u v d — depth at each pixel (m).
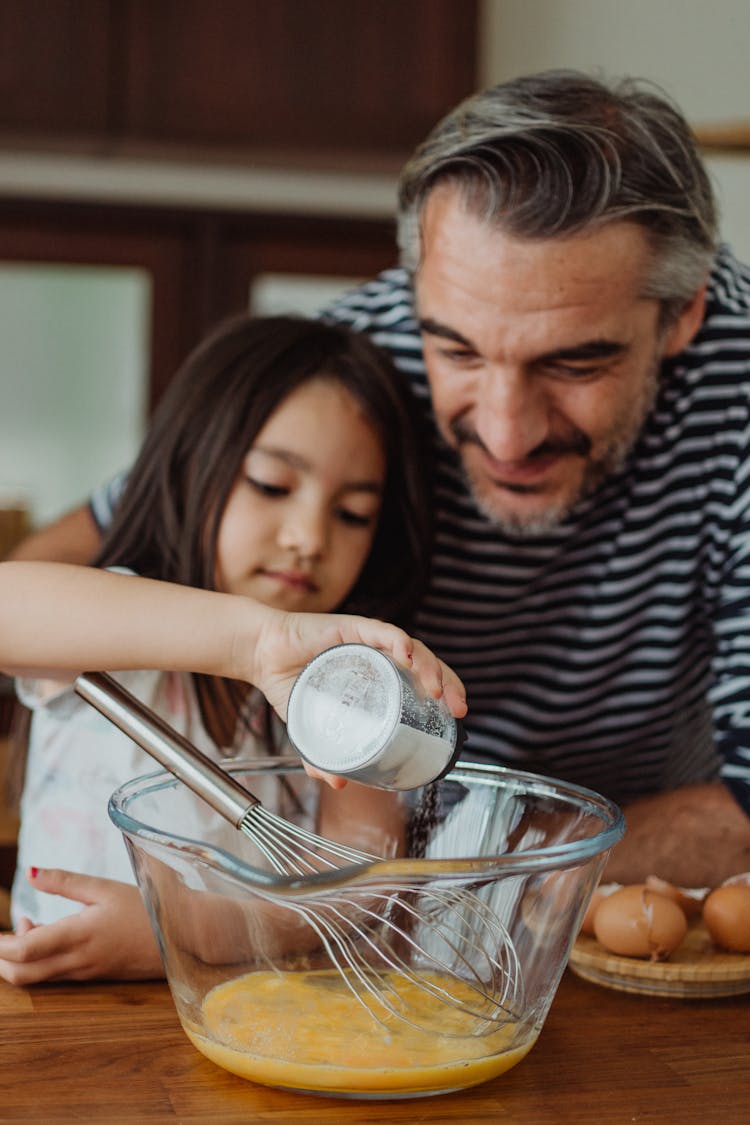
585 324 1.01
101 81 2.41
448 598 1.34
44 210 2.59
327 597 1.20
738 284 1.32
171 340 2.67
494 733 1.42
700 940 0.94
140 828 0.70
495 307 1.00
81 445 2.68
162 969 0.87
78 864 1.06
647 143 1.03
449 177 1.02
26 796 1.12
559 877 0.71
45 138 2.45
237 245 2.68
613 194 0.99
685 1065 0.77
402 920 0.71
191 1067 0.74
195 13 2.42
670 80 2.73
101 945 0.85
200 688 1.16
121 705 0.75
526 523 1.14
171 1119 0.68
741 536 1.29
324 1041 0.70
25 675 0.97
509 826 0.85
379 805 0.88
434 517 1.28
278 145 2.47
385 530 1.28
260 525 1.16
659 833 1.12
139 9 2.41
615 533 1.30
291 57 2.45
